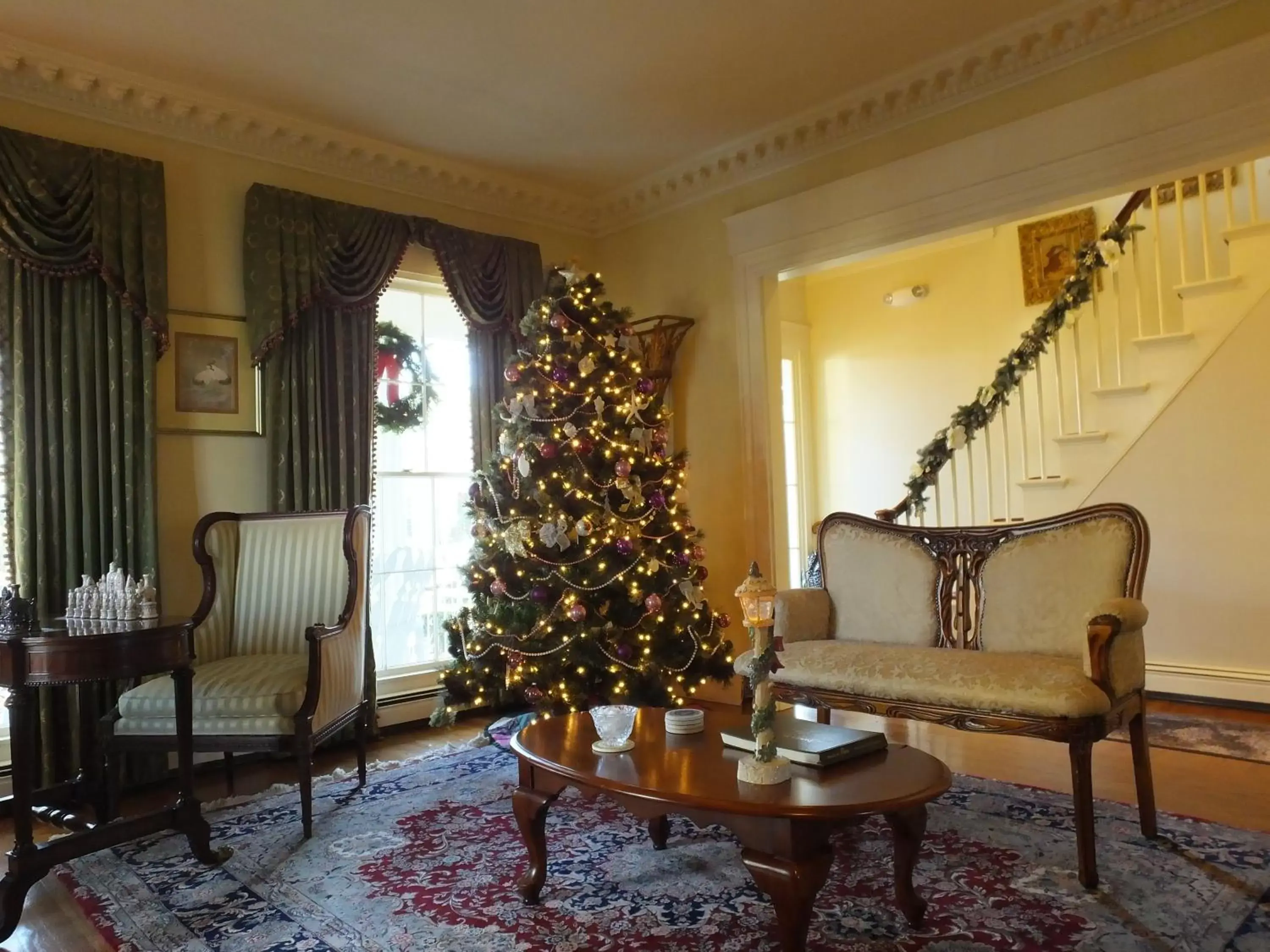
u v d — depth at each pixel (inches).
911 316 249.6
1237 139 120.0
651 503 149.7
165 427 143.2
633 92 152.2
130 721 112.7
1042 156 137.5
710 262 188.1
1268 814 109.4
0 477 128.9
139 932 86.5
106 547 133.6
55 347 131.5
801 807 67.2
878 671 108.2
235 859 104.1
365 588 136.2
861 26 133.3
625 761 82.5
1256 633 167.3
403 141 169.2
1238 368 168.2
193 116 147.9
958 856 98.0
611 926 84.7
